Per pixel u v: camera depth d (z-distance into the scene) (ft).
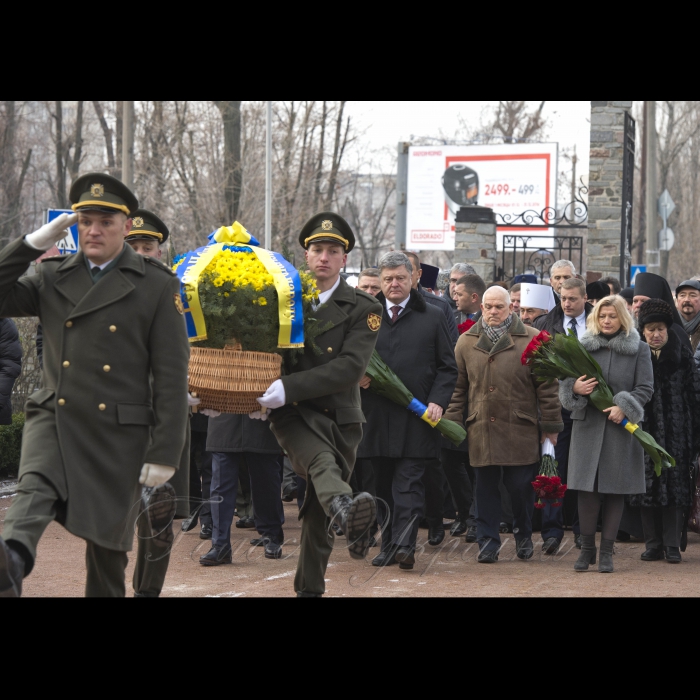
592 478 33.53
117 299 20.52
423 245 139.74
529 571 33.27
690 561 36.19
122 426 20.42
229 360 23.68
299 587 25.25
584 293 40.24
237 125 124.57
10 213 157.69
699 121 209.05
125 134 99.55
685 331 40.57
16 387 57.00
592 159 81.92
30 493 19.25
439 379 33.63
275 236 134.10
